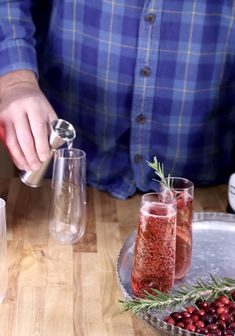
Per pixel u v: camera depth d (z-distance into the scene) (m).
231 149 1.26
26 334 0.74
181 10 1.10
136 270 0.77
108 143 1.22
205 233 0.95
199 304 0.73
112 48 1.14
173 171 1.24
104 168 1.21
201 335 0.67
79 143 1.26
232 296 0.74
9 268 0.88
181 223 0.81
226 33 1.12
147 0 1.09
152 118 1.18
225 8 1.10
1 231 0.79
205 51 1.13
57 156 0.94
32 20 1.19
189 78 1.14
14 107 0.92
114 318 0.78
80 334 0.75
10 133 0.92
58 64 1.22
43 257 0.91
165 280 0.77
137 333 0.75
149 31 1.11
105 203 1.11
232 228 0.96
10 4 1.10
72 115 1.25
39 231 0.98
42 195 1.11
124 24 1.11
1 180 1.16
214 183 1.25
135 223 1.03
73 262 0.90
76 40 1.17
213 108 1.19
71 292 0.83
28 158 0.91
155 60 1.13
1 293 0.80
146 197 0.78
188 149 1.21
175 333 0.68
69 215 0.95
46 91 1.27
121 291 0.79
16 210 1.05
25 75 1.05
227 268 0.87
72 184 0.94
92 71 1.18
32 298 0.81
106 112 1.20
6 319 0.77
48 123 0.93
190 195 0.82
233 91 1.20
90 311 0.79
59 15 1.17
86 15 1.14
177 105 1.17
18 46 1.07
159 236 0.75
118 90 1.17
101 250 0.94
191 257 0.85
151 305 0.71
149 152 1.20
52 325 0.76
